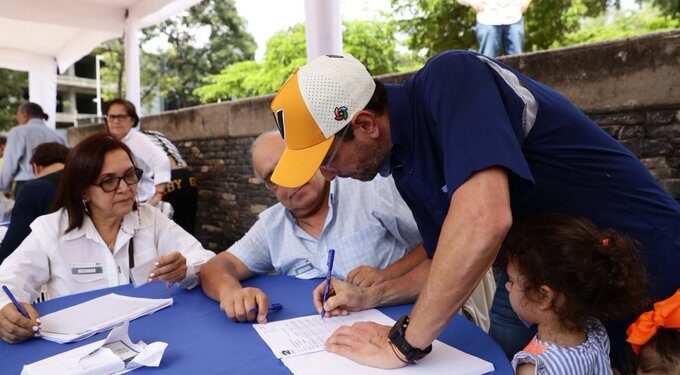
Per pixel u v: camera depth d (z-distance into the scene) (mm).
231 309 1522
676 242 1338
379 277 1666
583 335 1280
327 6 2977
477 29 4090
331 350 1263
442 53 1275
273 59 9539
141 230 2213
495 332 1949
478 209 1005
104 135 2088
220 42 13984
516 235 1269
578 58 2777
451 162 1069
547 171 1304
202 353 1292
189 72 14148
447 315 1078
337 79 1261
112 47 16297
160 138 4660
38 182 2762
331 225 1954
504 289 1889
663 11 6105
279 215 2055
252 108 4949
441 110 1150
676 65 2463
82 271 2068
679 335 1249
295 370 1170
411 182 1384
